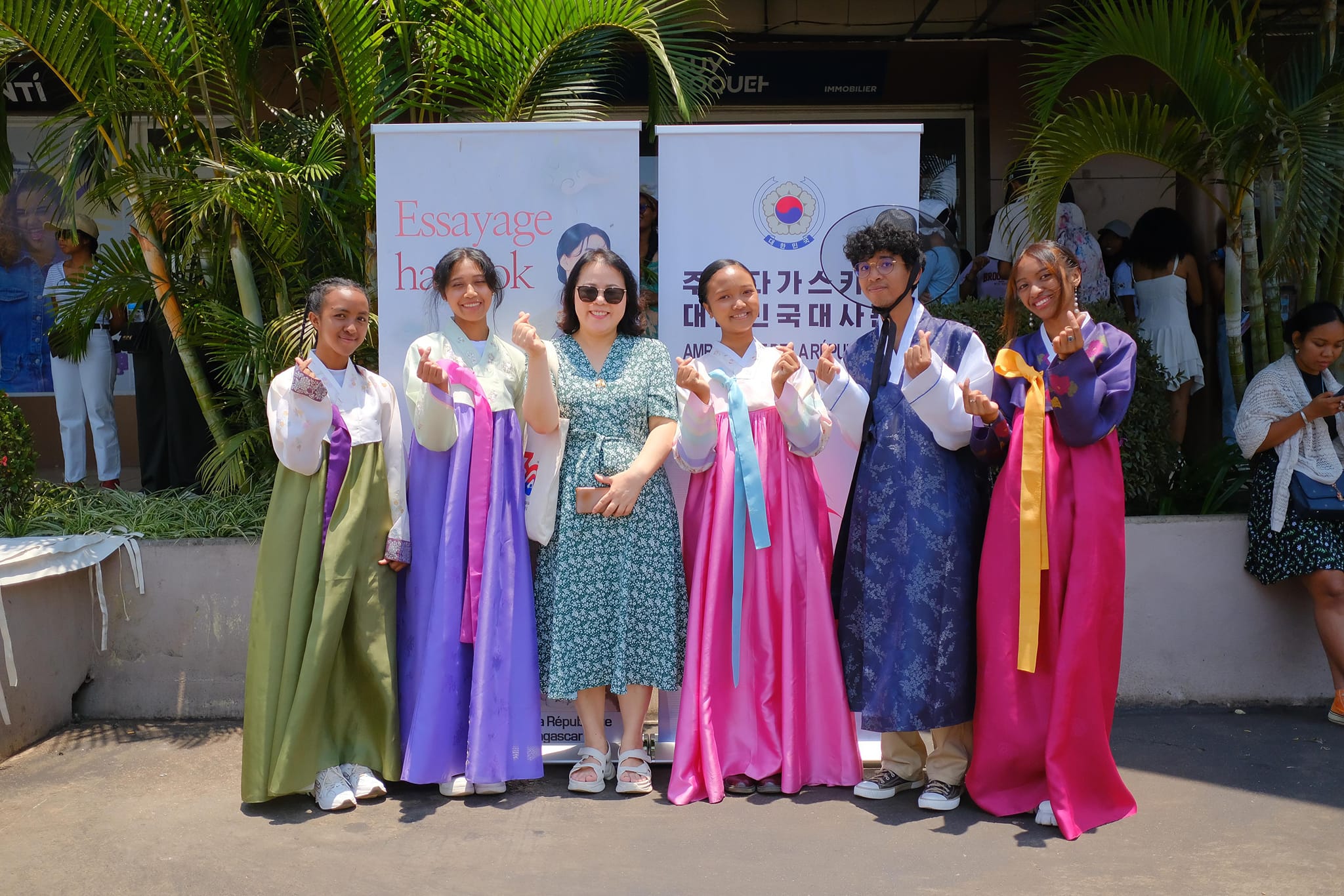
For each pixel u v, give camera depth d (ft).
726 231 12.47
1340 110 13.69
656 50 14.15
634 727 11.47
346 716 11.38
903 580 10.76
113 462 20.57
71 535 14.01
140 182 14.96
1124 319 15.35
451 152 12.31
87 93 14.89
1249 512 13.93
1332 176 13.37
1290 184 13.35
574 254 12.37
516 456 11.38
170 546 13.89
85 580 13.91
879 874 9.40
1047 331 10.98
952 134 25.26
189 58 14.84
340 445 11.09
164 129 15.48
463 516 11.29
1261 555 13.64
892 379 11.14
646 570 11.23
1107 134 14.82
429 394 11.03
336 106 21.47
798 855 9.78
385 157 12.31
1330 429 13.38
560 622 11.13
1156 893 9.02
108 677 13.97
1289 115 13.74
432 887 9.21
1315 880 9.24
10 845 10.14
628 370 11.54
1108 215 24.31
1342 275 15.56
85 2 14.03
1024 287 10.77
